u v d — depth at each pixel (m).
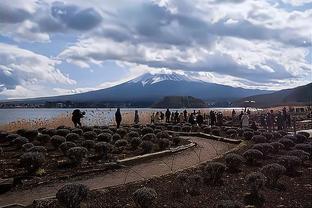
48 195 11.82
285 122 36.56
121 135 25.95
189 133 32.31
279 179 13.55
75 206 9.82
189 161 18.06
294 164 14.63
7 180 12.75
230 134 30.02
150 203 10.12
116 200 10.84
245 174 14.30
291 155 16.81
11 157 17.22
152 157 18.73
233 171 14.77
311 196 11.60
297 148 18.69
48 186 13.05
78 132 24.41
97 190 11.50
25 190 12.55
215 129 31.81
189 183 12.27
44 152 18.05
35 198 11.51
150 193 10.16
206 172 13.47
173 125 37.72
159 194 11.48
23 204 10.84
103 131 25.58
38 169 14.62
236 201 10.25
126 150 20.09
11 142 21.00
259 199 11.16
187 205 10.60
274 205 10.77
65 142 18.23
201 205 10.62
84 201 10.65
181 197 11.27
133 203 10.63
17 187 12.82
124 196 11.25
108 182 13.48
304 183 13.14
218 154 20.00
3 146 20.41
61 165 15.82
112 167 15.95
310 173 14.65
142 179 13.34
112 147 18.20
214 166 13.15
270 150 17.94
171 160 18.39
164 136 25.45
